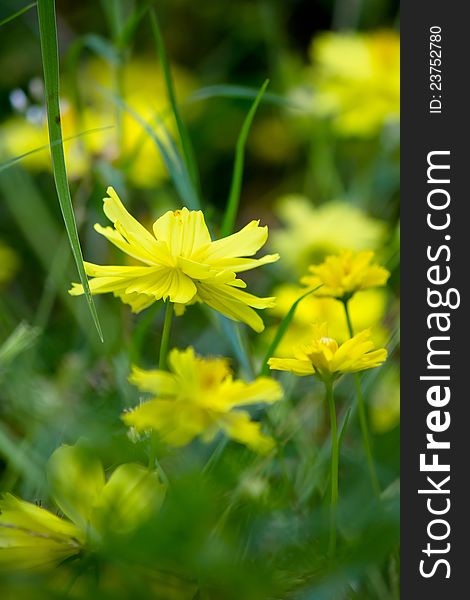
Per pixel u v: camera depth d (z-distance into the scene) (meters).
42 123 0.98
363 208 1.21
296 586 0.60
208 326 0.95
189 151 0.80
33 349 0.81
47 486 0.65
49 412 0.74
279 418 0.76
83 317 0.87
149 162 1.07
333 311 0.84
